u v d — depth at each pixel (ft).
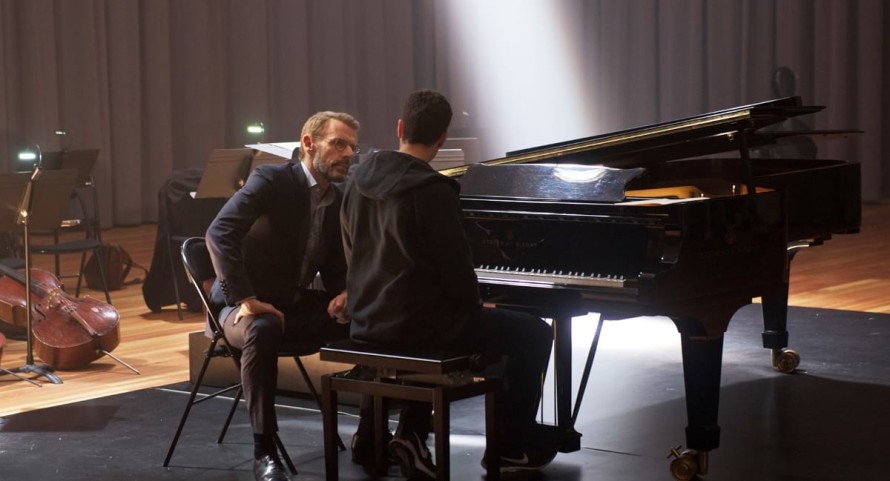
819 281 24.35
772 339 16.24
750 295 11.55
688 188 13.94
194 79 37.27
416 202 10.58
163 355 18.16
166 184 21.67
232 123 38.88
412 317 10.71
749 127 11.88
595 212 11.35
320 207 12.59
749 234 11.44
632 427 13.57
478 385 10.82
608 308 11.28
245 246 12.32
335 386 11.02
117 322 17.56
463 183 12.76
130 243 32.19
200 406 14.76
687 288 10.90
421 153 11.05
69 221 22.07
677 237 10.82
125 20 35.24
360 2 41.63
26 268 16.63
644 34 43.14
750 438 12.92
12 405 14.96
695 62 42.19
